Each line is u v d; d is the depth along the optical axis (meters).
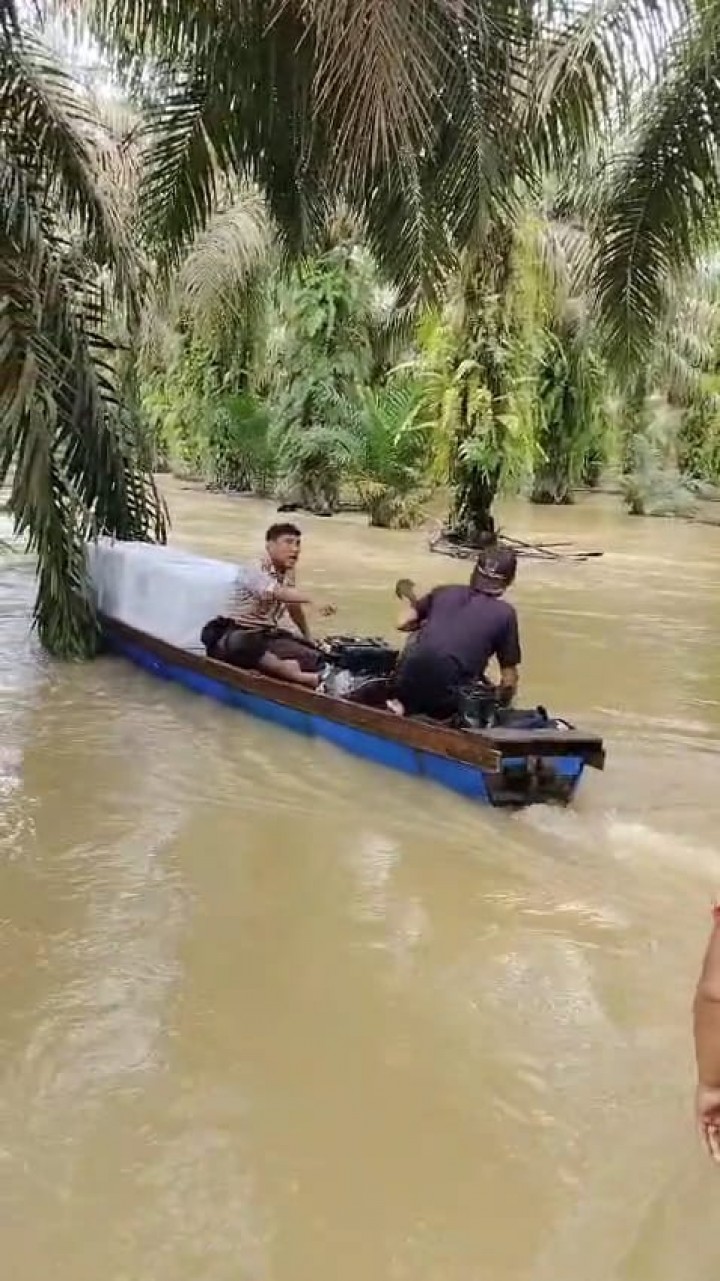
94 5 8.88
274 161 10.80
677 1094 3.81
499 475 18.03
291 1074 3.89
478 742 6.36
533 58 8.31
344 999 4.37
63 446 10.07
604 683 9.31
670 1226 3.21
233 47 8.85
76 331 9.77
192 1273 3.02
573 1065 3.97
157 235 11.30
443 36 7.06
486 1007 4.34
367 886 5.37
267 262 22.67
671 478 27.20
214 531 19.86
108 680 9.00
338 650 7.89
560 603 13.22
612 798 6.59
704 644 10.95
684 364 28.08
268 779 6.77
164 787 6.61
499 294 17.42
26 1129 3.56
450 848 5.82
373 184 9.23
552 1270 3.05
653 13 9.39
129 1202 3.27
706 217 11.09
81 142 9.63
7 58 9.11
